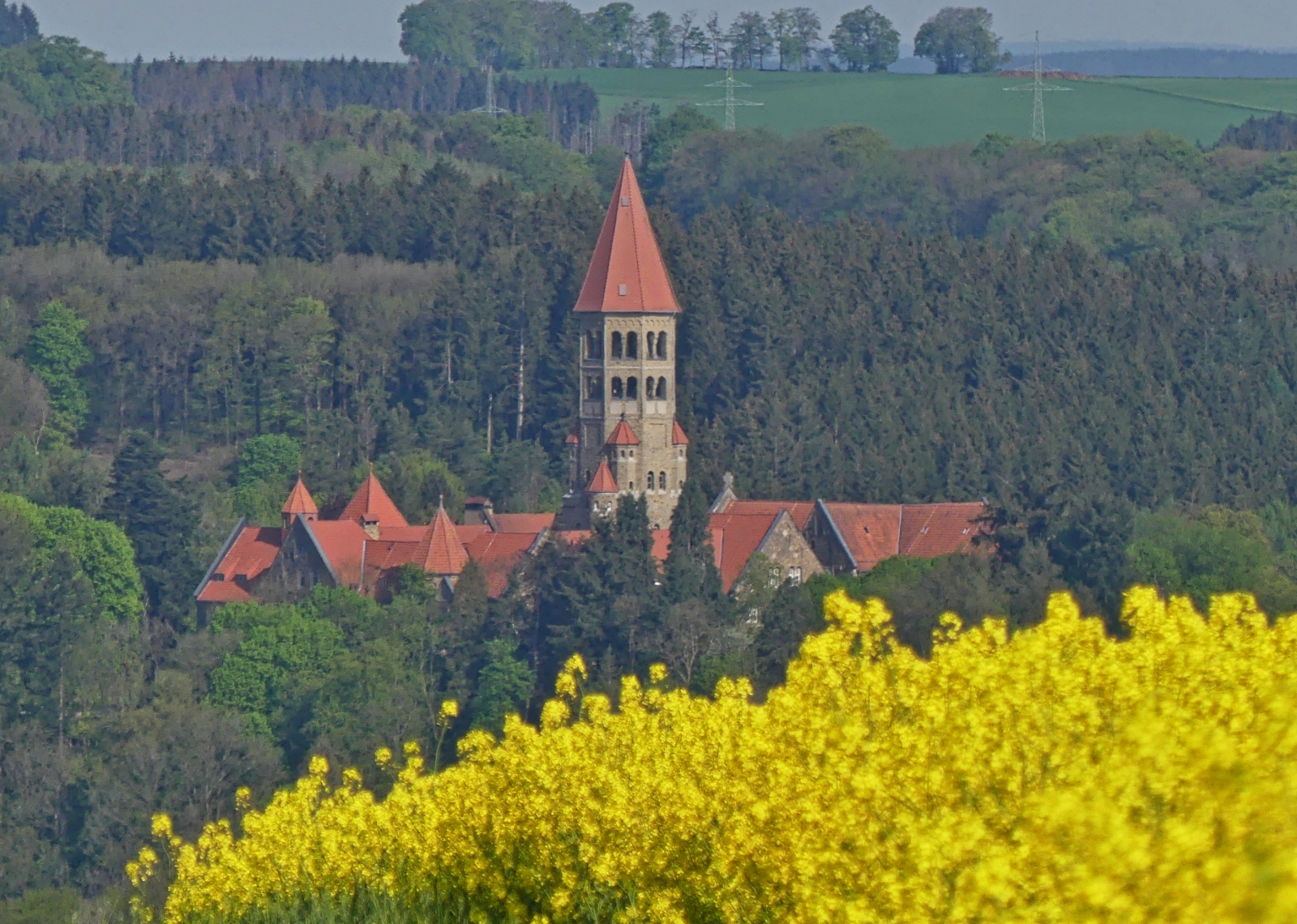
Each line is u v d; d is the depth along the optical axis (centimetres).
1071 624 10175
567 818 13338
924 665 10375
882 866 9481
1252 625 10288
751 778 11200
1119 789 7744
